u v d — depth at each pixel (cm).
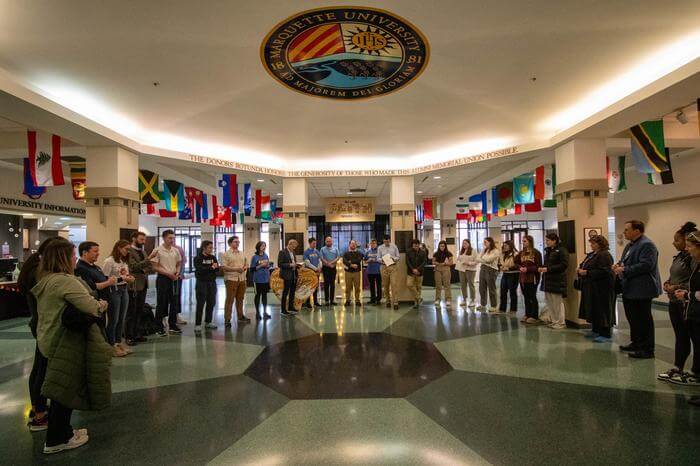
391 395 357
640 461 245
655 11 363
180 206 1014
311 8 358
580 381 384
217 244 2230
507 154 766
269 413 321
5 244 1110
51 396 247
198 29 384
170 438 281
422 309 819
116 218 634
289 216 966
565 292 613
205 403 342
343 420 307
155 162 824
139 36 391
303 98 564
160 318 602
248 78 495
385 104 592
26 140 676
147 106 566
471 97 568
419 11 366
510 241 766
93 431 292
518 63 465
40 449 267
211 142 750
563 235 675
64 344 254
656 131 591
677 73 428
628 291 466
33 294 264
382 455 256
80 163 798
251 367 441
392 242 966
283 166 960
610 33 400
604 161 645
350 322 688
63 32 378
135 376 412
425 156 917
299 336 588
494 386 375
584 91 545
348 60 458
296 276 809
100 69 454
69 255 273
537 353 482
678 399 338
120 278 488
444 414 316
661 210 867
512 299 764
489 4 354
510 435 280
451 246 1648
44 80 475
